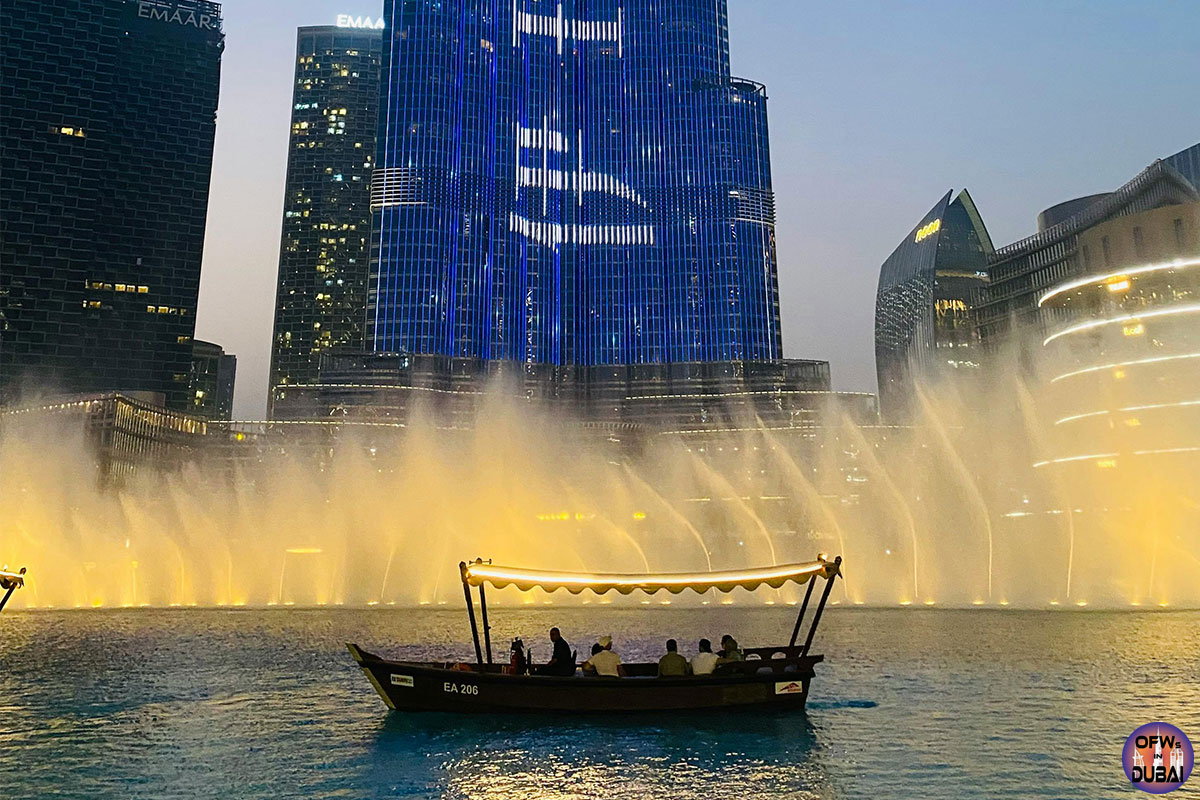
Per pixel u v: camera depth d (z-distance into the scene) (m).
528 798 21.61
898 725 29.33
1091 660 43.78
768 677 31.20
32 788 22.67
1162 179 166.62
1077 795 21.48
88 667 44.34
